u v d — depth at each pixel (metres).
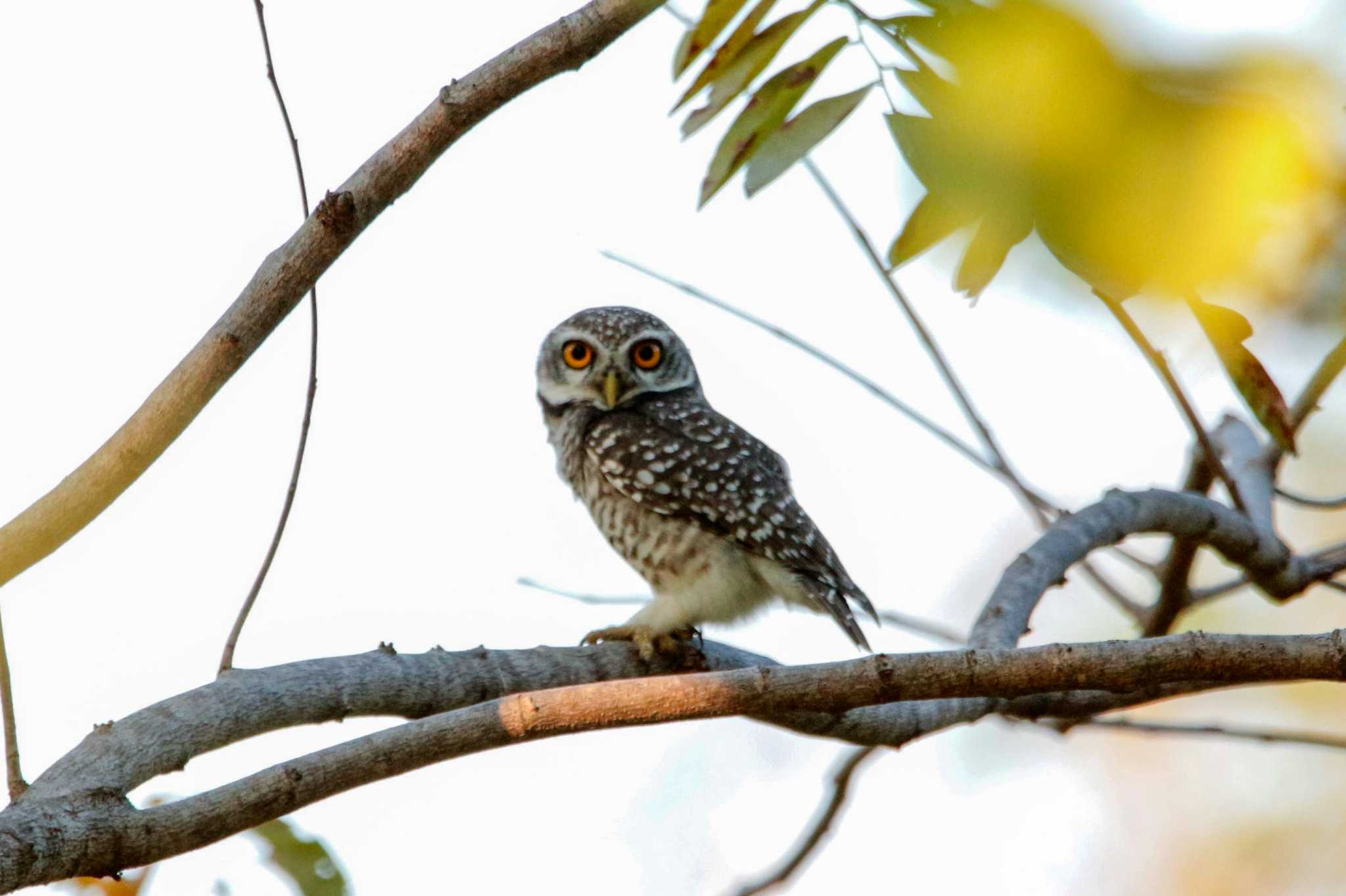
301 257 6.33
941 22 3.60
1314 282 3.12
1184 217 3.10
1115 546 10.45
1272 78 3.03
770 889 10.98
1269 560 10.39
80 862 5.84
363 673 7.64
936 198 3.61
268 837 7.94
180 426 6.23
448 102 6.34
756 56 5.84
